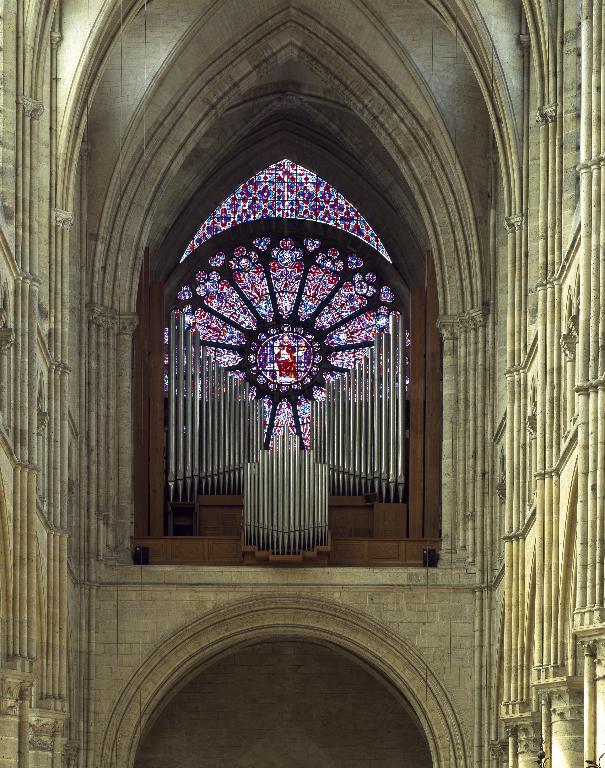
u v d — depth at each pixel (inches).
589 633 1707.7
